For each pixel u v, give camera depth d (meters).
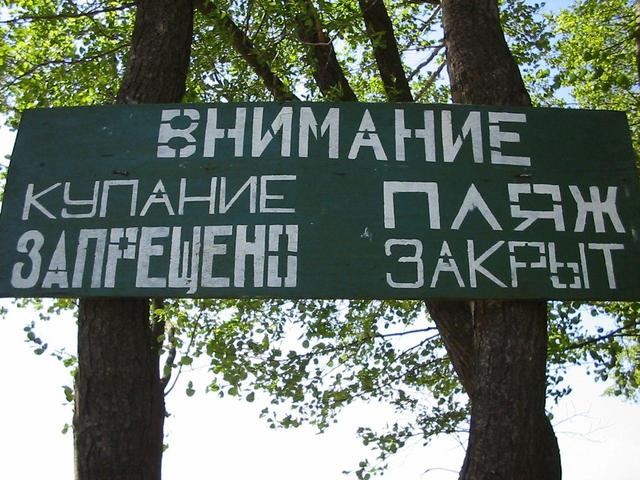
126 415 4.16
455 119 4.68
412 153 4.59
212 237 4.37
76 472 4.05
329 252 4.33
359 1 7.69
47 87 7.89
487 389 4.16
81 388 4.22
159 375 4.54
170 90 5.14
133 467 4.08
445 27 5.32
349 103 4.70
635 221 4.45
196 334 8.08
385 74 7.84
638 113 8.63
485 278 4.28
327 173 4.52
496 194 4.49
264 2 7.04
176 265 4.32
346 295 4.23
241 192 4.48
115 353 4.27
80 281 4.29
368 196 4.47
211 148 4.61
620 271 4.33
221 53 7.95
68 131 4.69
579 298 4.25
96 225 4.43
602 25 9.00
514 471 3.93
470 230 4.39
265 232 4.38
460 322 5.89
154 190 4.50
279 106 4.70
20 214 4.46
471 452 4.06
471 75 5.00
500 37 5.17
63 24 8.27
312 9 6.99
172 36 5.25
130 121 4.70
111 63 7.82
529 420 4.04
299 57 8.12
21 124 4.71
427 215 4.43
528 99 4.98
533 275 4.29
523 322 4.27
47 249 4.37
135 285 4.28
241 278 4.28
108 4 8.18
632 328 7.73
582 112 4.72
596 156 4.61
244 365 7.59
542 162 4.59
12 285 4.28
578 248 4.38
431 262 4.31
